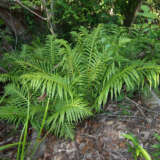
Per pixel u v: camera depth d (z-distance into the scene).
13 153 2.64
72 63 2.94
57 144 2.57
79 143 2.49
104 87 2.63
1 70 3.77
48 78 2.41
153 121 2.46
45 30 5.14
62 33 4.90
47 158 2.45
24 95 2.95
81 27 3.46
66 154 2.42
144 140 2.25
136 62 2.64
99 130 2.55
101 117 2.73
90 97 2.92
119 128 2.48
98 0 4.81
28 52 3.83
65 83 2.59
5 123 3.24
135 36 3.31
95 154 2.30
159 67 2.28
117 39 3.09
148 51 2.97
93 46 2.99
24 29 5.09
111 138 2.40
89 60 2.91
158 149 2.09
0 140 2.93
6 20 4.84
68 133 2.55
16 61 3.28
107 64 2.82
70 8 4.43
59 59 3.54
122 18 4.20
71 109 2.34
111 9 4.73
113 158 2.17
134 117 2.59
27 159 2.50
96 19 4.66
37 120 2.74
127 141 2.29
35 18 5.12
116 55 2.72
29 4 4.31
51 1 4.41
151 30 3.01
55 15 4.82
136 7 3.82
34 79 2.34
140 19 3.98
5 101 3.27
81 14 4.71
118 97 2.96
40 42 4.82
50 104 2.84
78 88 2.88
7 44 4.74
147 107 2.69
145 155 1.49
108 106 2.90
